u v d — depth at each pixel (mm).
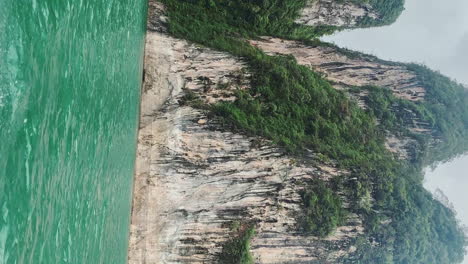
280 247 48438
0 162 13828
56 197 18812
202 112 48438
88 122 23984
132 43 38344
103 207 28750
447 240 65812
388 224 54188
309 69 56656
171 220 46125
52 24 17516
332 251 50375
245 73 51375
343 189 51125
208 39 51938
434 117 64312
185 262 46156
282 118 51188
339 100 55438
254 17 56469
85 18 22219
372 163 54219
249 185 47844
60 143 19234
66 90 19766
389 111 60375
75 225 21844
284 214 48344
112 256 32500
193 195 46844
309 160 50062
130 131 39625
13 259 14703
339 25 63906
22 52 15023
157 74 48531
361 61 64062
